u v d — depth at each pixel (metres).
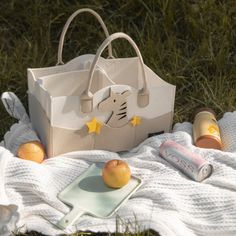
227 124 2.37
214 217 2.04
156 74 2.47
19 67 2.66
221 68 2.66
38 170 2.13
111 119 2.24
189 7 2.79
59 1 2.86
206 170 2.15
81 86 2.36
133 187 2.13
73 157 2.24
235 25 2.78
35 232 2.03
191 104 2.56
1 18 2.87
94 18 2.83
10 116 2.45
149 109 2.27
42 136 2.28
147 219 2.00
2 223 2.01
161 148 2.22
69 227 2.01
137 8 2.85
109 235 1.99
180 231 1.99
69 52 2.79
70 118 2.19
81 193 2.12
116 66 2.38
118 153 2.31
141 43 2.72
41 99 2.23
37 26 2.81
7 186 2.10
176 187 2.11
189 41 2.78
